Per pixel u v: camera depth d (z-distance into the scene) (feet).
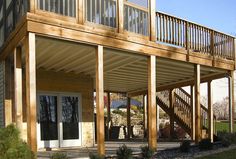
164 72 41.37
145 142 43.24
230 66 41.63
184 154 31.60
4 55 30.99
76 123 37.93
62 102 37.06
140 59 32.53
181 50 34.42
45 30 23.47
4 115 31.60
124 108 76.23
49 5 24.16
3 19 32.48
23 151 18.86
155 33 31.65
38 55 30.27
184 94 48.29
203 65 37.73
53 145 35.65
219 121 77.51
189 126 46.85
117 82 47.80
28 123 22.35
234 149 35.47
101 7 27.73
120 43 28.37
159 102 51.70
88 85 39.83
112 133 54.13
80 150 33.17
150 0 31.53
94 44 26.66
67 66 35.19
